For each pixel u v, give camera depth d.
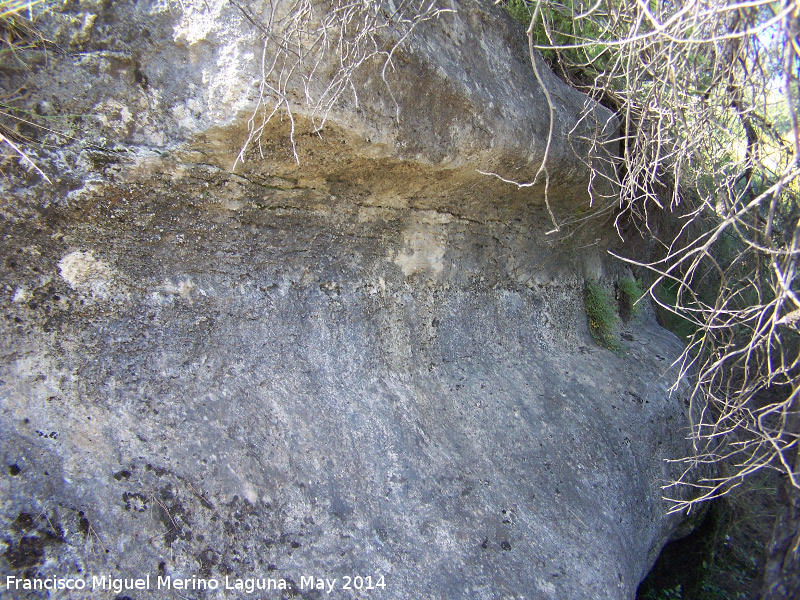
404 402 2.12
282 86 1.34
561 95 2.26
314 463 1.78
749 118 1.86
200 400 1.68
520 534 1.97
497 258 2.55
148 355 1.63
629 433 2.58
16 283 1.42
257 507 1.62
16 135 1.29
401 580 1.67
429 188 1.97
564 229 2.72
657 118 2.18
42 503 1.32
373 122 1.52
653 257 3.89
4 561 1.23
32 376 1.43
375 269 2.16
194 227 1.63
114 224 1.49
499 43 1.99
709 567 3.28
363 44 1.43
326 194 1.80
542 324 2.81
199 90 1.36
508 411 2.35
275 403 1.81
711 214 3.18
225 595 1.45
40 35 1.29
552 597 1.85
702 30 1.64
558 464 2.27
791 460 1.98
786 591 2.03
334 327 2.04
